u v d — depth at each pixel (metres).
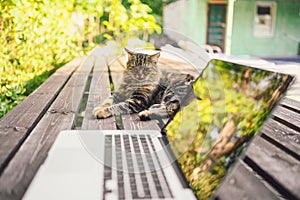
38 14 2.19
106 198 0.42
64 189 0.43
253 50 5.24
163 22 3.69
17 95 1.84
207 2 4.97
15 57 1.91
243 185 0.44
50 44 2.39
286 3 5.21
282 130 0.70
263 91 0.59
